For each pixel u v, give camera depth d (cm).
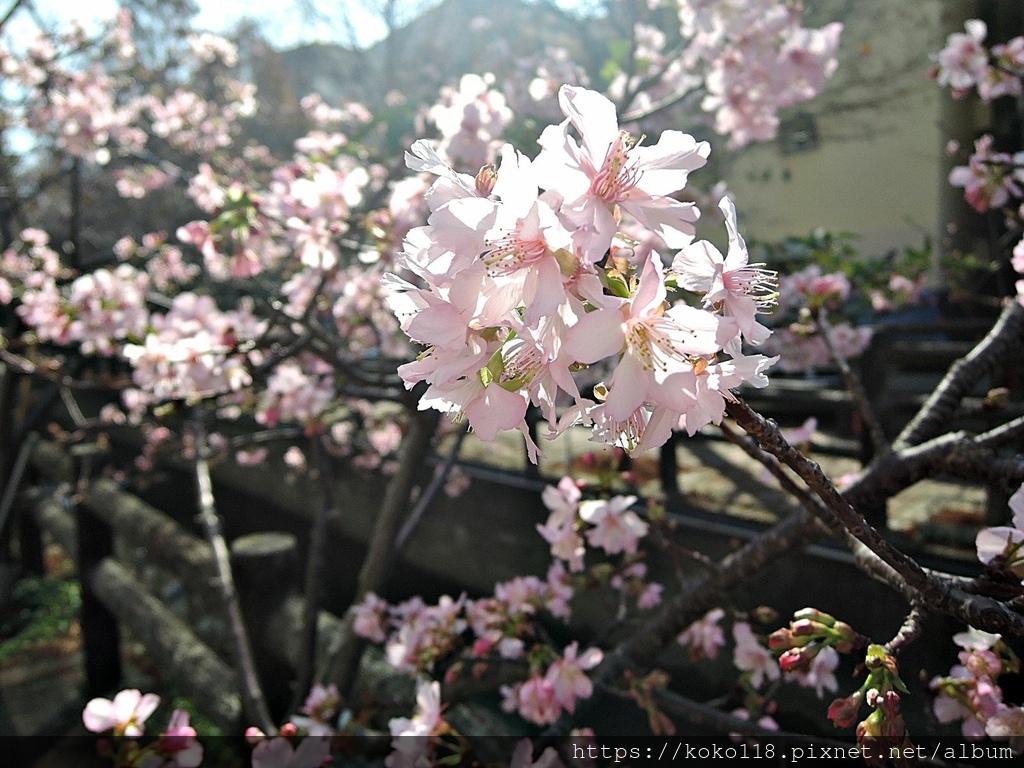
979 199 210
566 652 167
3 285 414
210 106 653
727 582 158
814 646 83
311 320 233
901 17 775
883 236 907
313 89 1118
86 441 604
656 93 422
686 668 289
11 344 400
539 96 336
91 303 322
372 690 254
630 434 70
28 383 697
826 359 348
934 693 175
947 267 375
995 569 79
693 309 60
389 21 753
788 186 986
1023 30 579
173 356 220
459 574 402
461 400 67
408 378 65
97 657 459
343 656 252
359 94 1071
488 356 64
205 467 378
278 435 328
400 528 281
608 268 69
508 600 201
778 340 353
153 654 365
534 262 60
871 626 245
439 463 413
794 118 725
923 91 766
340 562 505
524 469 381
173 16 776
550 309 57
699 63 405
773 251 363
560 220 60
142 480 530
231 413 418
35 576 674
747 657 189
